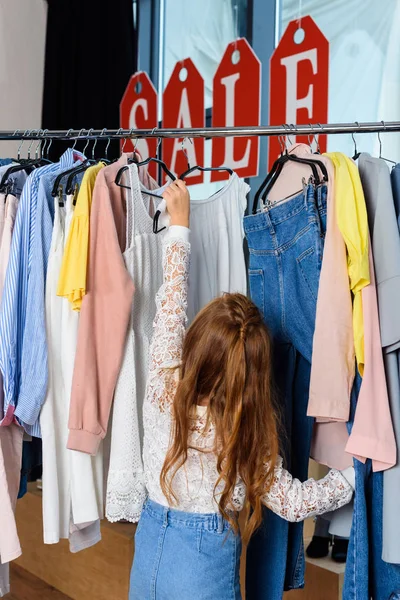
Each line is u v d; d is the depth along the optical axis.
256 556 1.67
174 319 1.54
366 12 2.77
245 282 1.92
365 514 1.44
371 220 1.46
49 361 1.76
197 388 1.41
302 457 1.65
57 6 3.47
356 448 1.38
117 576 2.55
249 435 1.39
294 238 1.56
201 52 3.40
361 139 2.81
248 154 2.82
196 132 1.70
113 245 1.67
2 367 1.72
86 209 1.68
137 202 1.76
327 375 1.44
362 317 1.41
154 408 1.50
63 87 3.43
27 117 3.50
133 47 3.35
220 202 1.89
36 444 2.05
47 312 1.76
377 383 1.39
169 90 3.10
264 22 3.10
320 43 2.52
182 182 1.63
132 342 1.71
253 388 1.39
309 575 2.24
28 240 1.77
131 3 3.35
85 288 1.66
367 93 2.77
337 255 1.43
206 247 1.89
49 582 2.90
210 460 1.42
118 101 3.34
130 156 1.86
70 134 1.84
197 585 1.39
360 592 1.43
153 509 1.49
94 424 1.66
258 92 2.77
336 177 1.45
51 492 1.73
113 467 1.70
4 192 1.89
